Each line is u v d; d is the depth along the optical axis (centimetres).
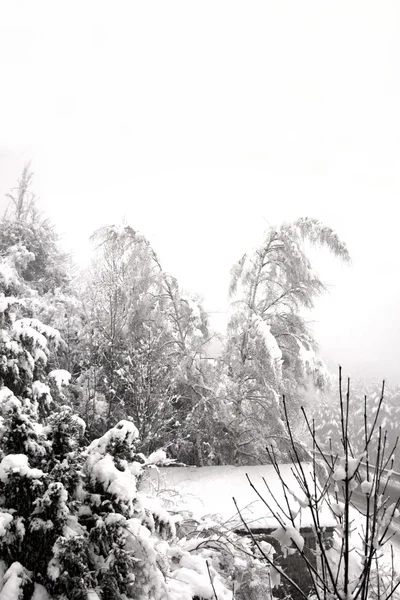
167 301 1736
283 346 1655
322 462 1397
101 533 583
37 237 2252
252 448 1596
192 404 1633
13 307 1416
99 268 1744
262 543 891
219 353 1716
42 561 577
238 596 796
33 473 580
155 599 589
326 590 316
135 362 1412
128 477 632
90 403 1550
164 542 645
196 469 1444
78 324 1720
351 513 1556
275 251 1658
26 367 1090
